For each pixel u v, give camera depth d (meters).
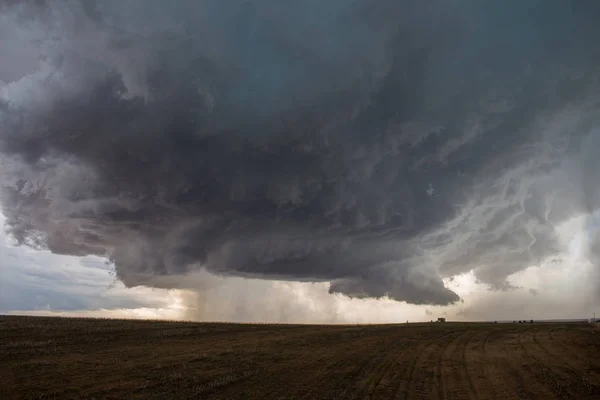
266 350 31.36
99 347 30.00
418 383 20.94
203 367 24.00
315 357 28.45
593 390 18.89
